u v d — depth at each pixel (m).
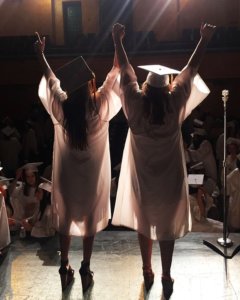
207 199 7.18
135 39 17.72
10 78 18.25
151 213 4.03
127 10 21.41
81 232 4.24
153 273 4.32
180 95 3.81
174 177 3.97
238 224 7.40
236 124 13.20
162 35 21.30
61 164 4.16
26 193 6.46
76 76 3.95
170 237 4.04
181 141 4.02
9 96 18.61
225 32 17.55
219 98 17.88
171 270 4.73
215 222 6.71
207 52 17.48
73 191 4.16
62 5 21.81
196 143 9.82
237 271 4.70
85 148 4.05
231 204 7.38
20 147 12.80
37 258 5.20
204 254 5.12
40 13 21.86
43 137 14.49
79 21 22.00
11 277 4.69
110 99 4.05
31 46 18.16
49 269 4.87
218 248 5.21
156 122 3.79
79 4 21.81
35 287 4.45
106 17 21.66
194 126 10.97
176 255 5.09
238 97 17.81
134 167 4.04
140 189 4.02
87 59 17.88
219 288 4.35
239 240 5.50
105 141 4.18
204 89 3.99
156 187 3.97
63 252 4.33
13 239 5.93
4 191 5.62
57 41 22.12
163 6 21.09
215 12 20.81
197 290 4.31
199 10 20.89
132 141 3.99
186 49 17.36
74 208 4.18
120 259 5.02
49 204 6.20
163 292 4.15
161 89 3.79
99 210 4.24
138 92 3.83
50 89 4.07
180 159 3.99
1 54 18.20
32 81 18.19
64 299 4.19
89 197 4.17
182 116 3.89
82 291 4.31
